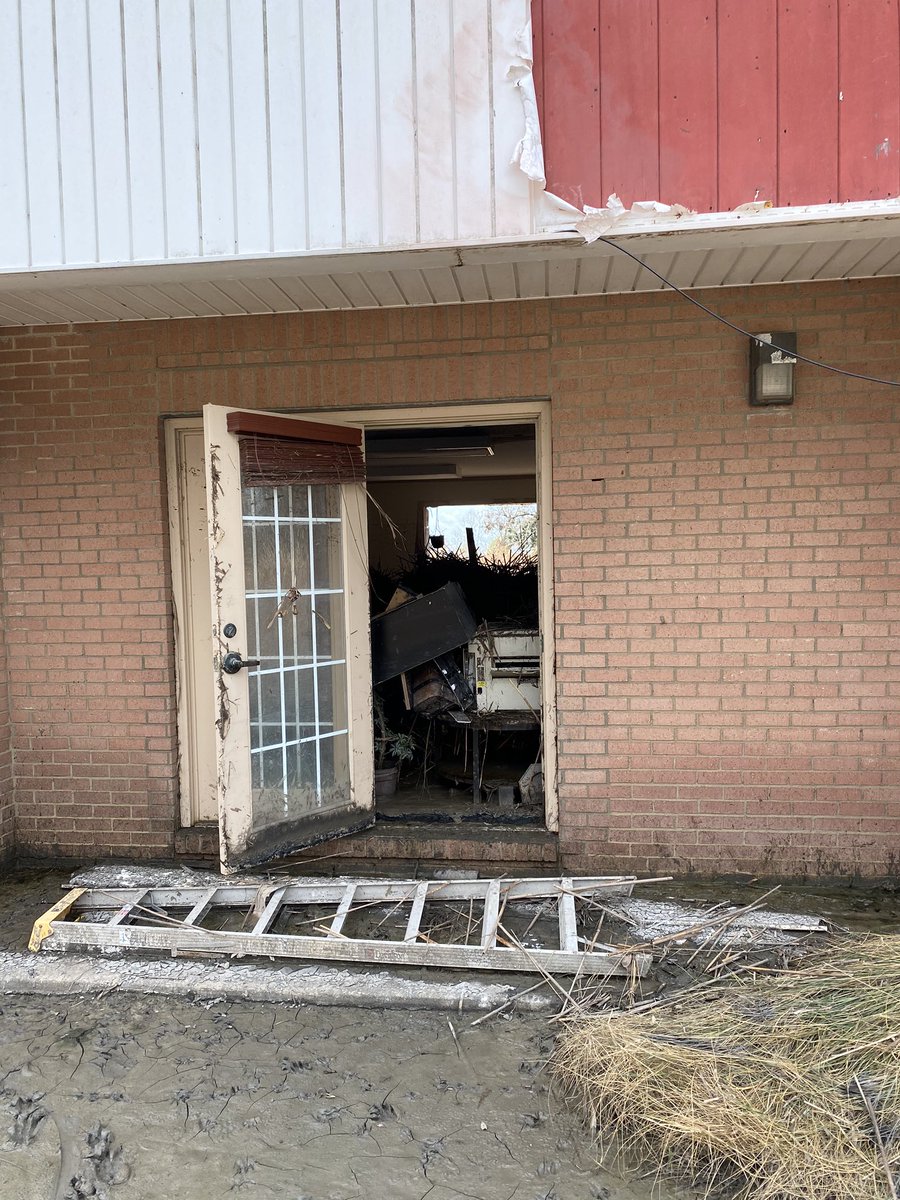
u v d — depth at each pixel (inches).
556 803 163.3
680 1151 87.4
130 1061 105.7
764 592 151.8
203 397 162.2
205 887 142.6
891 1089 88.1
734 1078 92.2
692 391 151.4
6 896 156.7
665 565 153.6
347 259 119.8
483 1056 105.7
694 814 155.3
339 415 163.2
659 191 111.4
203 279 130.4
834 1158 81.4
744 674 152.9
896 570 148.9
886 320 146.6
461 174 112.3
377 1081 101.3
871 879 152.2
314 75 113.3
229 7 114.0
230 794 144.4
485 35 110.0
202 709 172.7
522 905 143.1
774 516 150.9
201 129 116.0
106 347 163.9
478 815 172.2
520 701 184.5
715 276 143.3
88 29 117.1
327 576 162.7
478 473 347.6
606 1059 96.3
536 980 120.8
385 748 197.5
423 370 157.2
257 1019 114.7
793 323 148.5
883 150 108.6
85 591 167.6
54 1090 100.4
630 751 156.1
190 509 170.2
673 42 110.2
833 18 108.3
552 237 112.3
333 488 163.2
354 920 141.3
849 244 126.6
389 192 113.3
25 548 168.7
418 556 255.1
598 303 152.3
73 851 170.9
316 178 114.4
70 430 166.1
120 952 130.0
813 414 149.0
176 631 168.2
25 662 169.9
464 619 179.9
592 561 155.2
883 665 150.1
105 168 118.3
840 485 149.3
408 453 267.6
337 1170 87.5
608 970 119.8
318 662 161.0
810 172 109.5
